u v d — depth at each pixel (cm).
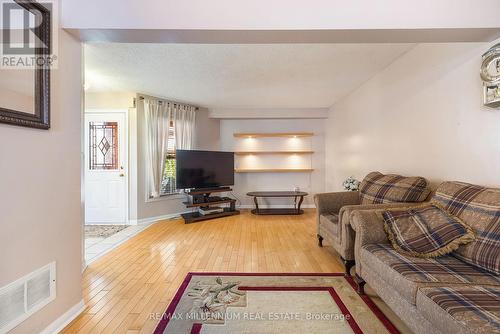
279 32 172
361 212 198
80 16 163
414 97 263
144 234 373
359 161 398
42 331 147
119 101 432
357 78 360
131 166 438
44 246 149
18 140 133
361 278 196
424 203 206
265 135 563
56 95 158
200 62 303
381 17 167
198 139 532
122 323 167
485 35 175
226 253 295
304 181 580
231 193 580
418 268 144
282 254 291
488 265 136
